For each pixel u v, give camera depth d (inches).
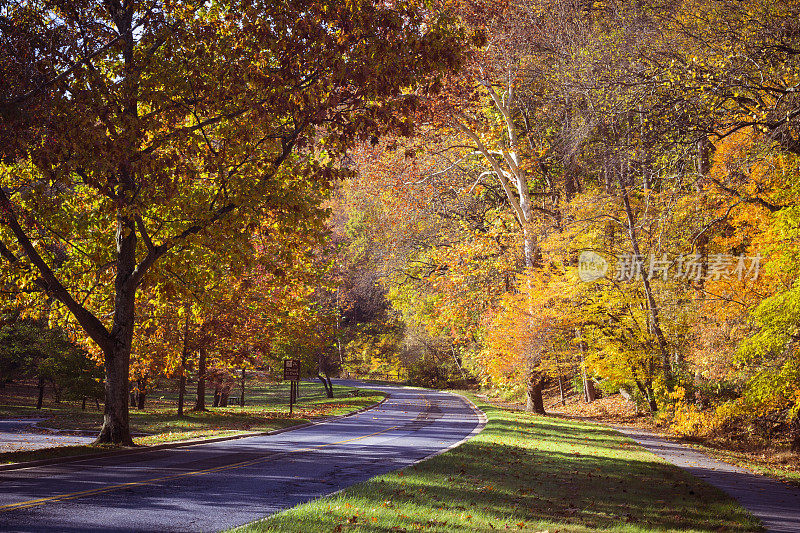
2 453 521.7
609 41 719.1
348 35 529.0
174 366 1100.5
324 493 390.0
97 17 578.6
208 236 567.8
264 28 526.3
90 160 477.4
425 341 2780.5
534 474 500.4
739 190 689.6
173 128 560.4
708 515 372.8
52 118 461.7
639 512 375.6
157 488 393.4
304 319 1268.5
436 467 504.1
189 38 544.1
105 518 300.8
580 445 743.1
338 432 919.0
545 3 933.8
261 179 571.8
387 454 624.4
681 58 566.3
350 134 551.5
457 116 1176.2
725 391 890.7
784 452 765.9
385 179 1258.6
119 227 626.8
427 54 544.7
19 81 461.1
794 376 674.2
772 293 783.1
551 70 945.5
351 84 561.3
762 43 539.5
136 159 513.7
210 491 387.5
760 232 824.3
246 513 323.3
